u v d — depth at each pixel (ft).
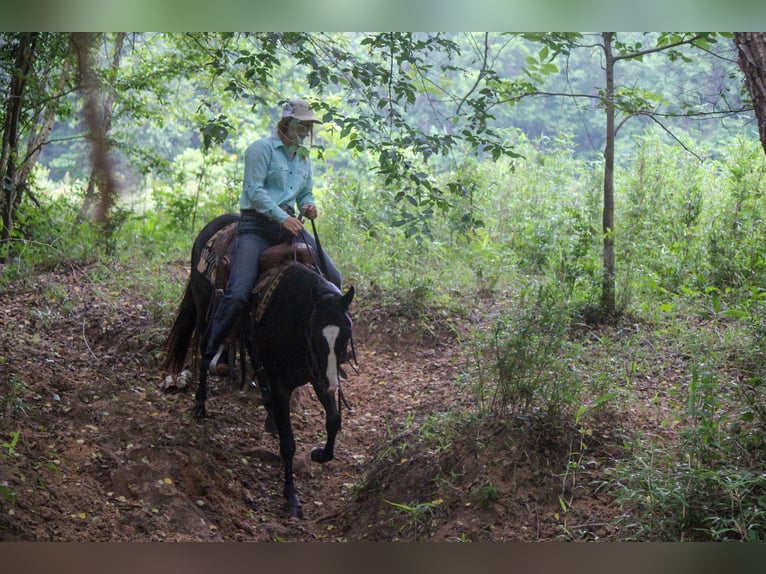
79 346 24.79
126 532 16.53
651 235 34.47
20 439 18.24
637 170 38.65
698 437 17.06
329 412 18.30
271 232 20.71
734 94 28.48
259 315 19.36
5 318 25.35
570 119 60.29
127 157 34.83
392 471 19.71
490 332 22.49
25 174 34.47
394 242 34.27
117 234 34.19
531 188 41.06
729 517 15.40
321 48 23.06
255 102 22.81
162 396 22.97
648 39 50.14
